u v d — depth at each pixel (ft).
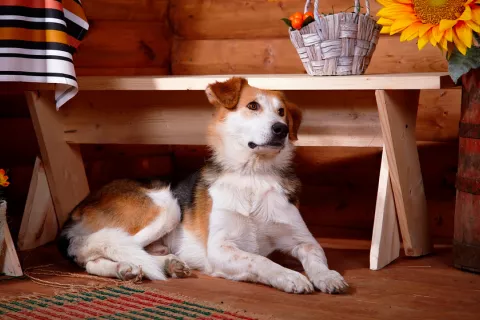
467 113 9.16
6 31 8.85
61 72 9.20
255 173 9.21
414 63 11.71
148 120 11.04
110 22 13.34
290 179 9.50
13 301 7.77
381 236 9.51
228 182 9.18
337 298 7.98
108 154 13.61
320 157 12.82
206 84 9.93
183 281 8.80
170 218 9.48
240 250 8.79
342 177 12.66
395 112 9.34
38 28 9.11
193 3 14.03
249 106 9.08
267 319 7.09
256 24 13.26
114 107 11.18
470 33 8.25
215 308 7.47
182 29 14.28
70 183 11.61
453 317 7.29
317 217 12.87
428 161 11.85
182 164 14.71
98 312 7.32
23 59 8.98
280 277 8.20
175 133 10.94
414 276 9.07
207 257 9.08
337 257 10.26
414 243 9.95
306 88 9.39
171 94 10.84
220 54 13.71
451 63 8.80
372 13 11.95
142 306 7.55
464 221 9.28
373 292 8.26
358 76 9.23
